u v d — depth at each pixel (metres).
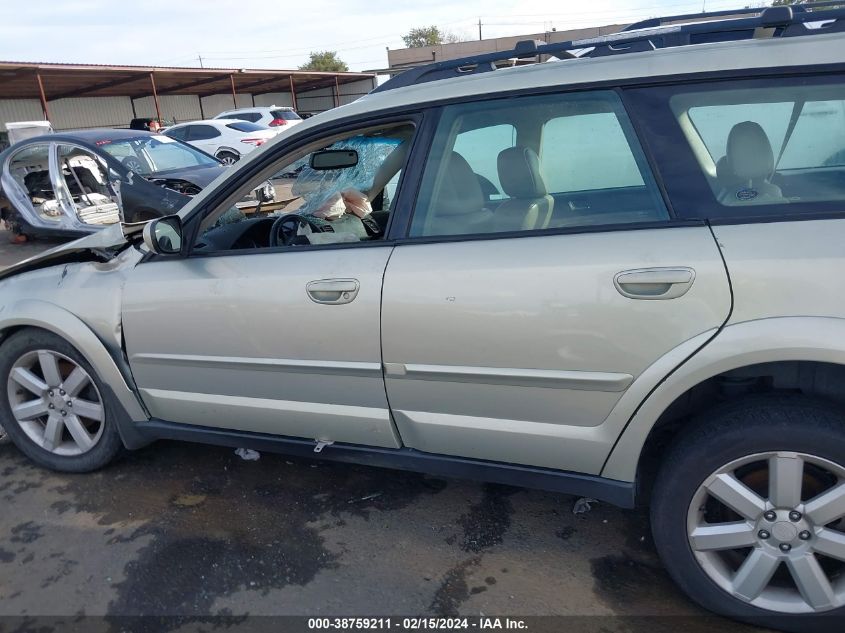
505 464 2.40
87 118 32.50
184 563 2.59
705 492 2.08
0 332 3.17
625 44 2.39
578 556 2.54
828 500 1.94
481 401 2.31
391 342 2.35
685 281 1.96
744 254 1.93
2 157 9.07
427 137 2.44
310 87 39.75
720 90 2.11
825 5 2.43
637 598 2.31
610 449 2.19
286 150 2.67
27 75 23.25
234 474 3.23
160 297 2.76
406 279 2.31
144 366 2.91
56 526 2.87
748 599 2.09
